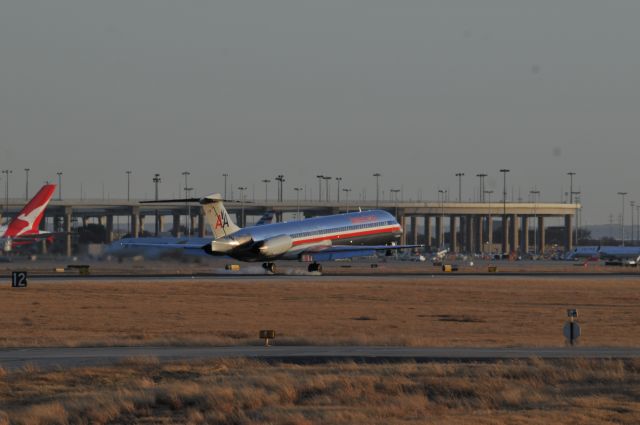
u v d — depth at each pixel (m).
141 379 116.94
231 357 137.00
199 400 104.06
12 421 92.81
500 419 93.00
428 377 116.25
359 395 104.94
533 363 128.25
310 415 95.06
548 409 98.81
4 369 125.50
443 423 90.94
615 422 92.31
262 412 96.69
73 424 94.94
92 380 117.50
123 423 95.50
